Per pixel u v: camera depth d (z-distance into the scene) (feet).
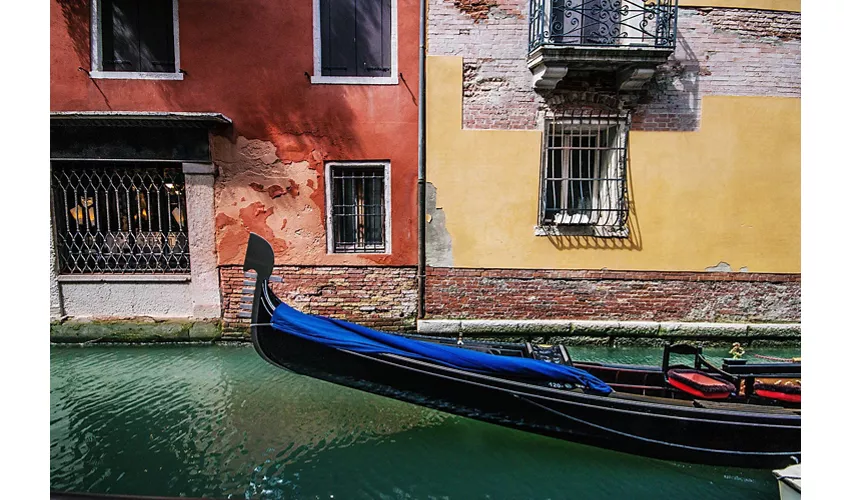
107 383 14.92
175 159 17.93
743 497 9.93
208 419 12.64
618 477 10.53
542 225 18.61
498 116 18.19
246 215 18.39
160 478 10.11
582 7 18.03
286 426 12.34
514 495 9.91
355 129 18.17
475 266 18.71
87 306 18.57
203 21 17.66
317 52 17.95
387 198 18.52
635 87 17.78
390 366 11.01
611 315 18.80
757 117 18.24
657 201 18.45
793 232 18.65
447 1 17.79
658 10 16.65
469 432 12.18
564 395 10.57
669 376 11.67
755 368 11.48
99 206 18.49
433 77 18.01
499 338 18.69
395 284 18.81
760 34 18.03
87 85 17.63
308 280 18.76
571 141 18.53
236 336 18.69
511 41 17.93
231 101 17.95
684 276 18.70
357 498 9.68
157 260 18.72
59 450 11.07
